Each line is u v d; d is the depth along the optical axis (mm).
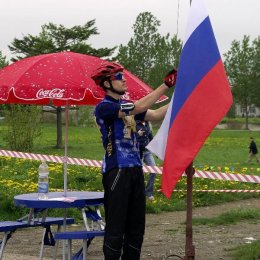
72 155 32719
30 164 19609
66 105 7742
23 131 28703
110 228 6488
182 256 9188
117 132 6539
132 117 6625
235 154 35688
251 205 15398
